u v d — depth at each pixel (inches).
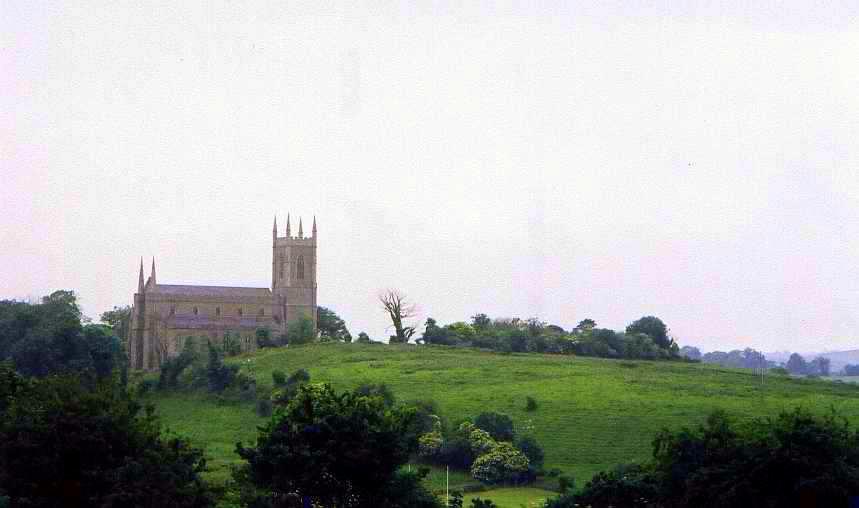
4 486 4662.9
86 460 4717.0
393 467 5157.5
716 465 5206.7
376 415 5329.7
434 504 5349.4
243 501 4982.8
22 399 5064.0
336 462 5014.8
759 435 5211.6
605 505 5792.3
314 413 5255.9
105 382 5295.3
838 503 4909.0
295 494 5083.7
